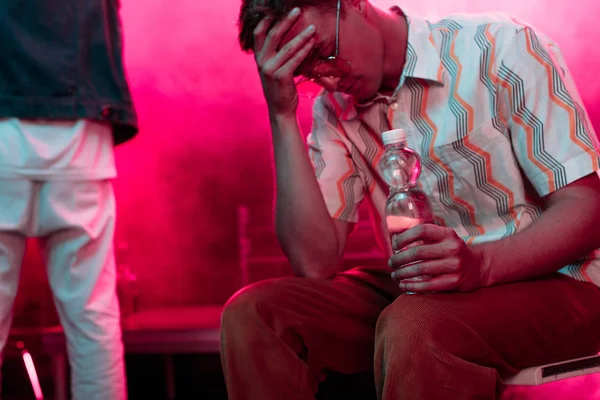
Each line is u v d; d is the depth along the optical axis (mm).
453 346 996
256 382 1135
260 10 1291
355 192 1517
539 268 1130
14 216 1367
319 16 1257
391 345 999
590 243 1141
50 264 1448
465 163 1301
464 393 973
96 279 1446
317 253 1389
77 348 1431
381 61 1313
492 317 1053
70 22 1421
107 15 1500
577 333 1174
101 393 1420
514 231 1271
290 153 1380
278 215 1399
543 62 1220
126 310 2672
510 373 1096
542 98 1205
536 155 1194
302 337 1215
